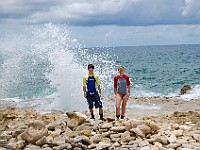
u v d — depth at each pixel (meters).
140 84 27.83
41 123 8.25
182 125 9.33
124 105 10.43
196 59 71.81
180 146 7.16
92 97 10.59
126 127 8.16
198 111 13.64
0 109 14.05
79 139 7.43
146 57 84.19
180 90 22.81
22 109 14.16
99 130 8.45
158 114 12.99
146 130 8.00
